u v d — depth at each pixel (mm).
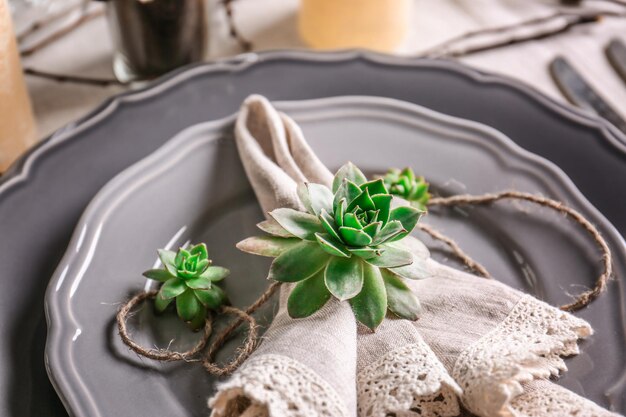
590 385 310
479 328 317
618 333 328
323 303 314
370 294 315
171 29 451
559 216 373
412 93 432
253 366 289
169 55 466
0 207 367
